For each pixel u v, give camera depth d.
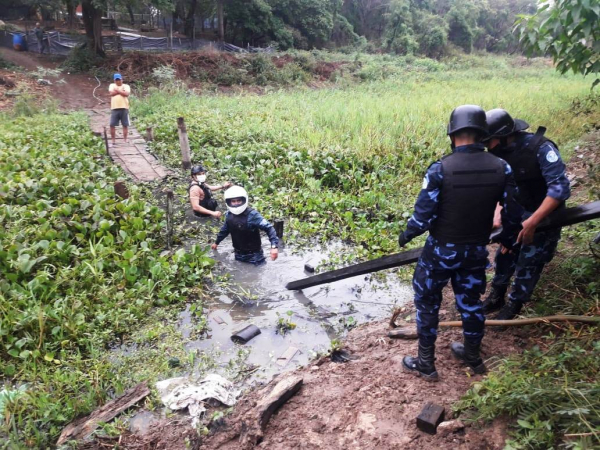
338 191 8.66
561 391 2.73
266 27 36.09
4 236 5.90
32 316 4.39
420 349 3.48
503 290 4.34
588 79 27.23
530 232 3.41
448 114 13.38
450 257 3.08
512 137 3.63
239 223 5.86
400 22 47.22
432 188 3.02
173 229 6.97
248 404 3.54
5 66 22.78
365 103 16.66
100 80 23.55
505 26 58.84
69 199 6.96
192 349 4.40
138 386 3.81
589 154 8.99
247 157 10.14
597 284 4.19
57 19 39.38
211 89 25.27
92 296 5.02
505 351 3.74
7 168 8.48
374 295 5.42
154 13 43.81
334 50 41.81
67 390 3.80
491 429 2.89
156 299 5.16
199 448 3.18
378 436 3.03
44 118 14.62
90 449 3.23
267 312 5.05
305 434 3.14
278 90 25.69
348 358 4.11
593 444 2.44
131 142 11.87
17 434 3.34
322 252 6.53
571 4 5.99
